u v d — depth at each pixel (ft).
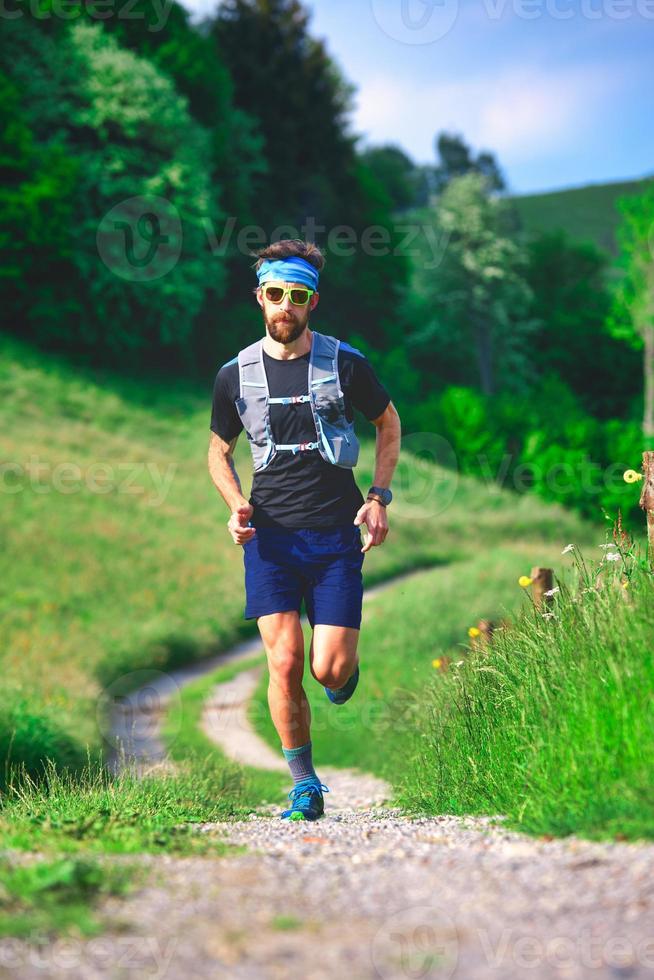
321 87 272.72
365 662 74.79
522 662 20.59
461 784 21.09
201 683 88.79
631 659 15.39
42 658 82.07
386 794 34.76
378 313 288.30
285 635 19.97
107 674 85.97
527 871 10.94
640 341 280.51
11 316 211.20
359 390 20.17
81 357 210.59
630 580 18.71
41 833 14.69
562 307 355.15
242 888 10.78
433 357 307.58
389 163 400.47
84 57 214.69
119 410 184.65
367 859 12.48
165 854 13.07
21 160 207.72
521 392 309.42
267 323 19.85
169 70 234.99
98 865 11.64
